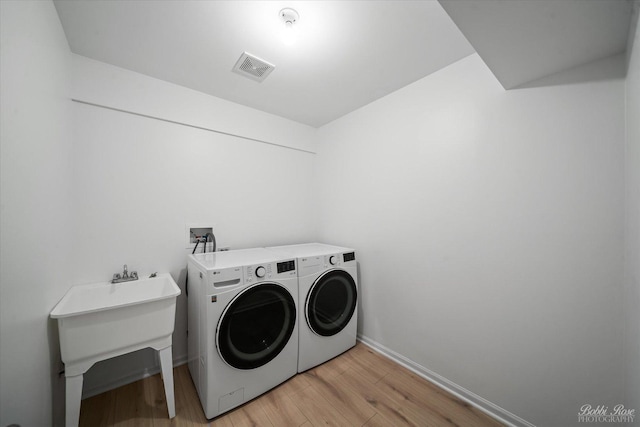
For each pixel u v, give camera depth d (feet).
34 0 3.17
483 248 4.87
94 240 5.21
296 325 5.70
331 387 5.40
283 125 8.32
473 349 4.99
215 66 5.49
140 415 4.62
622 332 3.45
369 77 5.92
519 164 4.42
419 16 4.04
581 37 3.20
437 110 5.63
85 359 3.81
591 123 3.72
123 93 5.51
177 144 6.31
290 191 8.61
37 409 3.29
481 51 3.50
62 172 4.35
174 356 6.16
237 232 7.37
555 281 4.03
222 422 4.47
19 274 2.85
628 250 3.31
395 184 6.54
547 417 4.10
